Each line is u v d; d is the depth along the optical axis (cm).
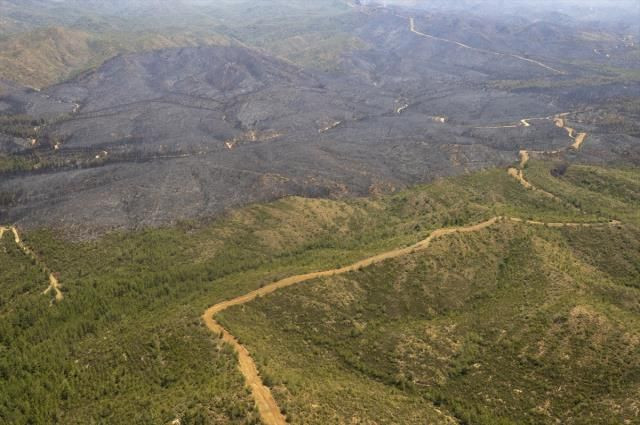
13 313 13550
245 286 13362
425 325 12400
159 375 10306
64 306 13538
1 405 10044
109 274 15212
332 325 12288
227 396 9081
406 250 14650
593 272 14300
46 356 11431
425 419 9712
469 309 13075
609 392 10162
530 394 10475
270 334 11700
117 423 9044
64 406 10019
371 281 13650
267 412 8875
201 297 13300
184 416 8725
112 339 11750
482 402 10488
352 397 9825
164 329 11519
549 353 11144
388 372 11200
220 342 10888
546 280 13425
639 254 14988
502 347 11544
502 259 14688
